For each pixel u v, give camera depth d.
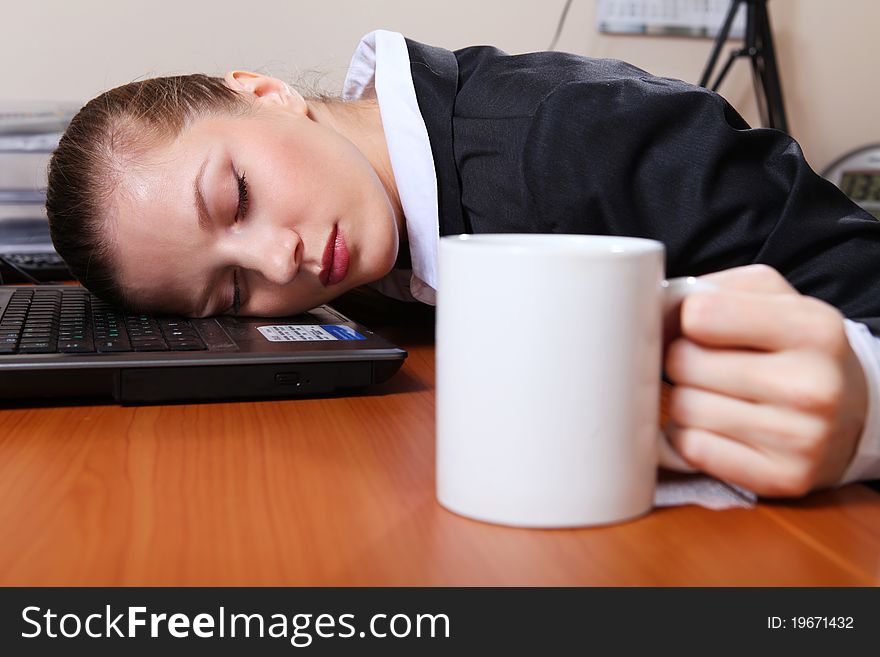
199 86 1.02
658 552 0.40
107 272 0.93
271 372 0.71
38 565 0.39
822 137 2.58
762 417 0.46
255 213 0.92
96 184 0.91
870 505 0.47
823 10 2.52
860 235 0.78
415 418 0.66
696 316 0.46
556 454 0.42
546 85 0.93
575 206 0.85
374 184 0.99
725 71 2.29
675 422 0.48
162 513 0.45
